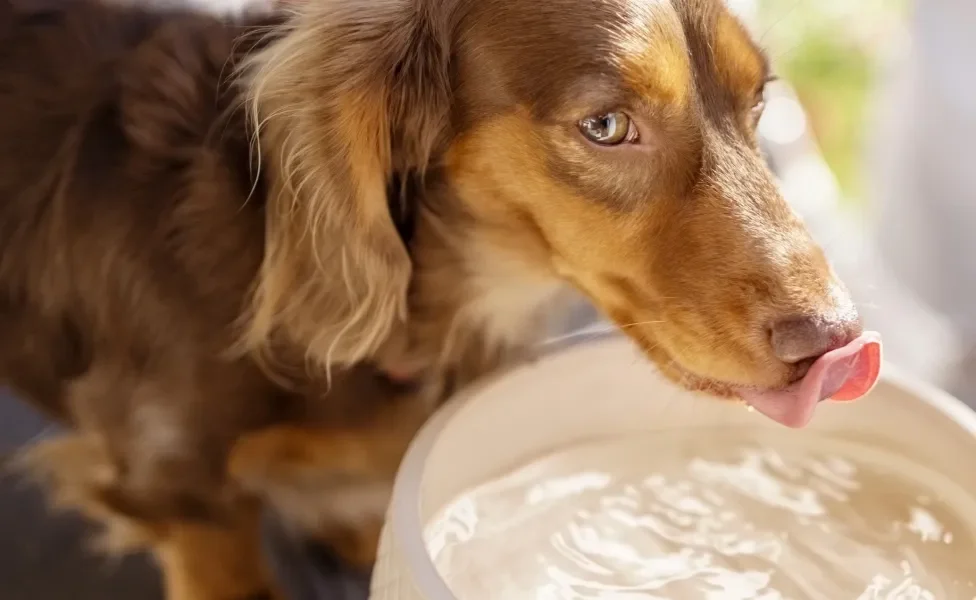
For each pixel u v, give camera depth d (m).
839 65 0.97
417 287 0.56
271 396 0.56
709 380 0.49
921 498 0.49
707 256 0.49
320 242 0.52
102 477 0.62
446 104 0.51
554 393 0.50
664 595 0.45
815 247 0.48
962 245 0.72
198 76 0.55
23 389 0.64
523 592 0.45
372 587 0.44
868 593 0.45
